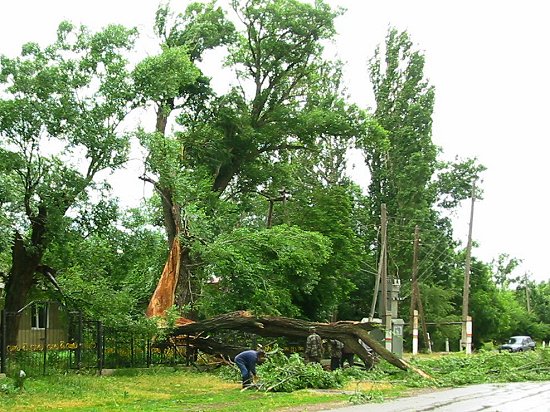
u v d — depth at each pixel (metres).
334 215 42.16
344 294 42.22
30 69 22.44
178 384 21.55
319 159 57.56
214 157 39.19
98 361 23.53
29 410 15.12
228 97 40.53
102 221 24.02
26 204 22.45
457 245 66.19
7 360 20.67
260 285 31.75
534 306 97.06
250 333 27.11
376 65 60.75
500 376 26.48
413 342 45.84
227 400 17.31
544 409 15.41
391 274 58.88
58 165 22.64
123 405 16.16
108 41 23.44
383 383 22.52
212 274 32.59
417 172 58.06
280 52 41.75
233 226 36.66
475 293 65.19
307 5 40.84
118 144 23.08
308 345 24.25
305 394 18.80
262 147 42.72
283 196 43.78
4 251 22.33
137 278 29.56
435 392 20.17
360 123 42.69
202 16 39.00
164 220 32.19
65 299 24.69
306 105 44.09
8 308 23.34
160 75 24.17
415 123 59.16
